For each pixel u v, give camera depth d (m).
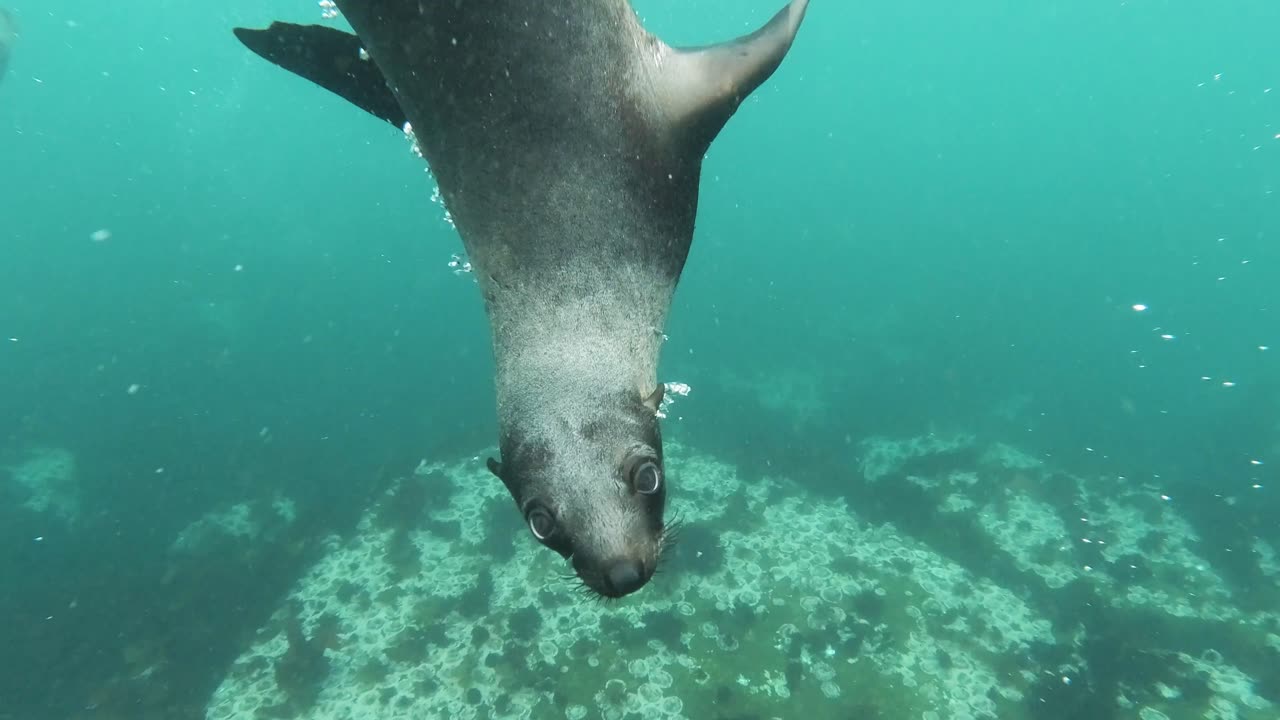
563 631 11.55
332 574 13.68
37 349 26.75
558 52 1.97
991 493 15.49
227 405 22.27
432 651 11.55
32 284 34.31
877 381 22.72
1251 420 20.00
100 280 34.47
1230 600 12.22
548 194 2.00
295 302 31.97
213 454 19.28
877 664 10.98
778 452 16.69
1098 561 13.30
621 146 2.07
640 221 2.10
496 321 2.09
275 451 19.45
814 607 12.01
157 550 15.44
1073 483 15.98
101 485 17.84
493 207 2.05
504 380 2.00
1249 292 36.16
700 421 18.41
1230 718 10.02
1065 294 34.41
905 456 17.61
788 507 14.65
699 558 12.96
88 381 24.02
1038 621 11.86
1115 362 25.59
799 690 10.55
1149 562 13.29
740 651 11.15
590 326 1.97
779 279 35.34
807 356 25.00
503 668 11.07
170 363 25.41
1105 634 11.53
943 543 13.66
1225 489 16.05
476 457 17.00
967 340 27.33
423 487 15.90
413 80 2.03
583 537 1.70
